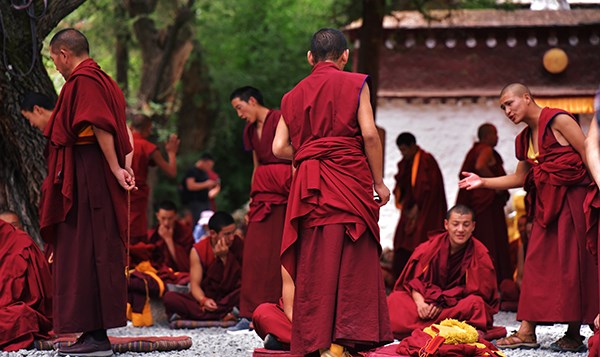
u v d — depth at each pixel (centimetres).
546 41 2867
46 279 1148
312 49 889
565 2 2845
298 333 853
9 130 1363
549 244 1126
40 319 1116
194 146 3672
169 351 1085
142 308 1453
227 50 3903
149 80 2878
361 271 852
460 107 2908
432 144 2908
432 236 1273
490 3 2356
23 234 1148
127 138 980
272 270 1363
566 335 1144
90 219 966
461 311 1203
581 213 1105
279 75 4097
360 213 847
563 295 1107
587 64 2858
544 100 2858
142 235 1564
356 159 856
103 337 982
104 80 966
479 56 2892
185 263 1631
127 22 2728
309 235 860
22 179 1417
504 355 991
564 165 1100
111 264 969
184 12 2769
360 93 856
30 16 1300
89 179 964
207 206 2719
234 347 1143
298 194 860
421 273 1238
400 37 2853
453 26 2809
